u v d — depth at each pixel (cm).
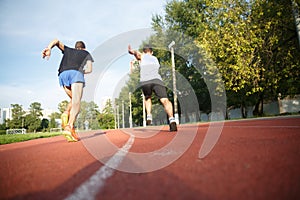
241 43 1415
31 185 152
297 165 149
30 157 303
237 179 129
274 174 133
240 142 296
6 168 226
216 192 110
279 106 3291
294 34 1553
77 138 525
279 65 1631
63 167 208
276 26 1492
